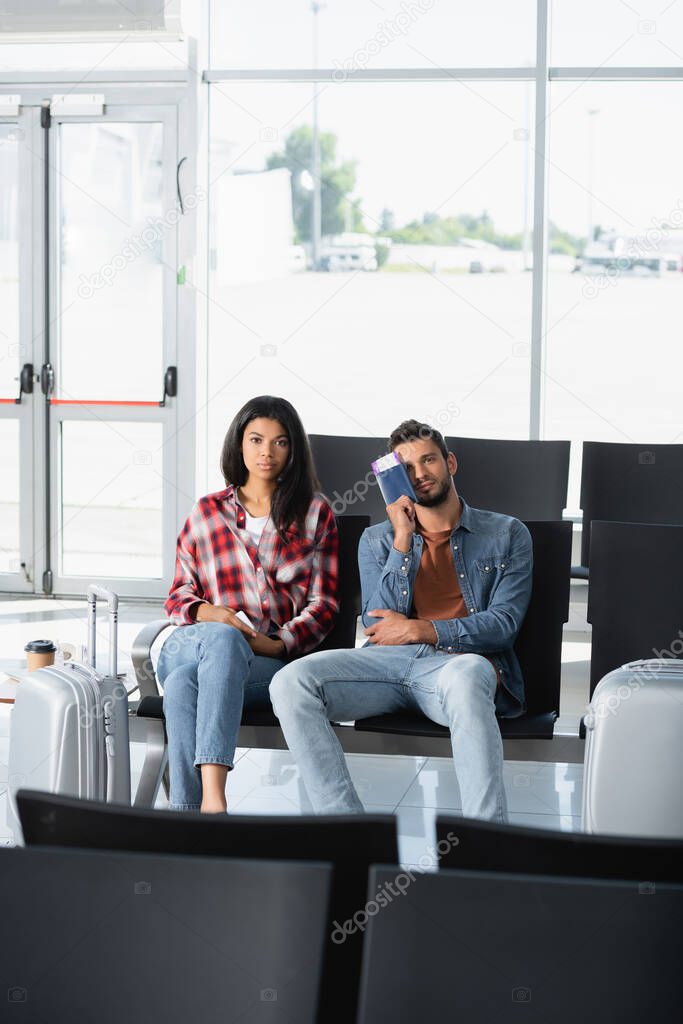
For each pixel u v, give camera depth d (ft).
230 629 9.05
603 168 18.12
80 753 7.57
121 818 3.45
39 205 18.75
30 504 19.30
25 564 19.45
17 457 19.27
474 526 9.78
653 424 18.39
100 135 18.53
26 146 18.66
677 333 18.21
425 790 11.02
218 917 3.29
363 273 18.83
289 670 8.84
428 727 8.84
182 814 3.42
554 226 18.31
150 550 19.20
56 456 19.16
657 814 6.59
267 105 18.67
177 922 3.30
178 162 18.37
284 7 18.43
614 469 15.05
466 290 18.61
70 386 19.07
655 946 3.14
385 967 3.23
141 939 3.31
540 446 15.07
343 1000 3.42
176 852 3.46
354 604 10.48
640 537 9.67
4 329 19.08
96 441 19.11
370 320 18.89
